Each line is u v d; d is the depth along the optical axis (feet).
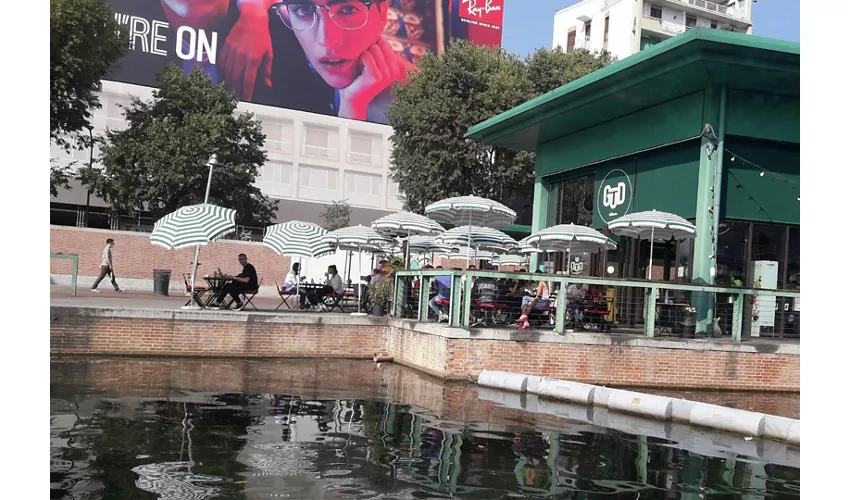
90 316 42.93
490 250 80.18
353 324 49.24
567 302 45.68
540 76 105.70
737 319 43.68
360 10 197.06
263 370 40.52
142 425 24.54
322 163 196.75
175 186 116.57
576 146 63.93
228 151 122.52
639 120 55.52
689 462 23.31
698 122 49.16
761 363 42.68
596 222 61.87
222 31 183.01
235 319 45.98
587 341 41.11
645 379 41.57
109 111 170.60
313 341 48.06
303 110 192.65
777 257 50.85
